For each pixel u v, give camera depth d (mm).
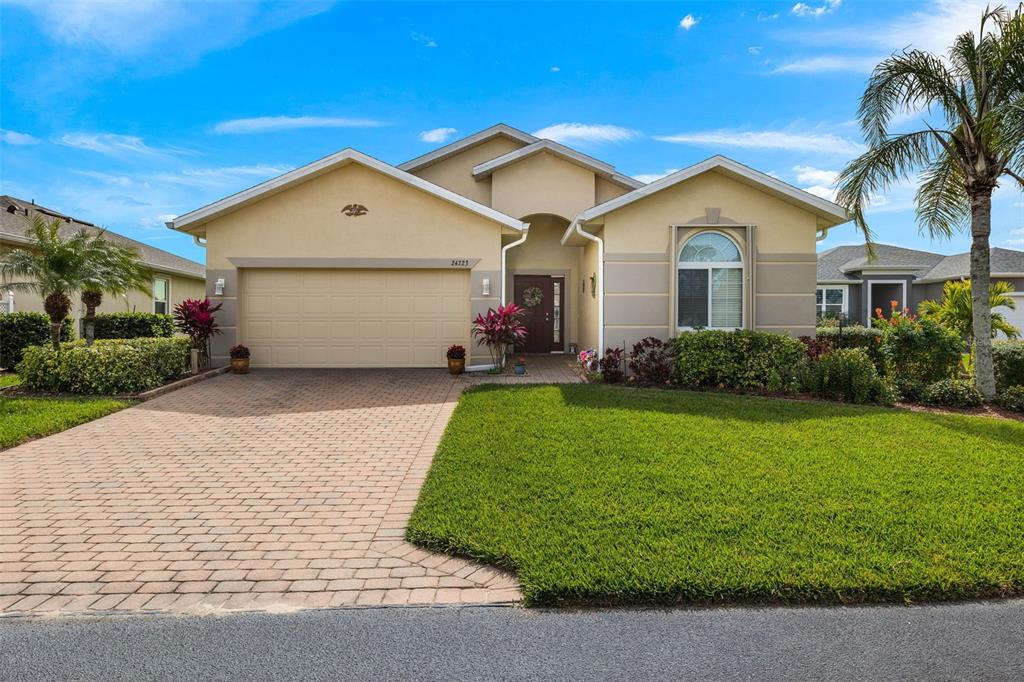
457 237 12875
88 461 6152
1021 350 9750
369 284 12992
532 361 14859
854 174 9789
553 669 2834
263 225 12656
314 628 3176
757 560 3719
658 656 2932
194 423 7898
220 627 3182
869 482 5156
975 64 8961
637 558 3771
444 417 8227
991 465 5676
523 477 5363
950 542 3967
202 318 11969
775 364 10094
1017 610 3322
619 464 5719
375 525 4527
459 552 4020
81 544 4164
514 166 16281
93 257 11016
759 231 11742
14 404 8516
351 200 12750
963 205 10359
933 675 2779
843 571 3584
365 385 10836
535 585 3441
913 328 10344
